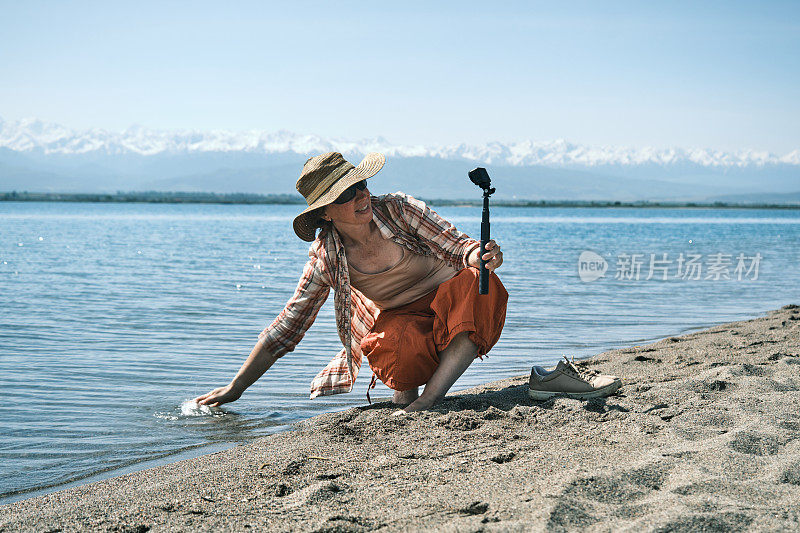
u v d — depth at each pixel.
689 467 2.58
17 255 20.69
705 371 4.66
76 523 2.40
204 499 2.59
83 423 4.27
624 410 3.65
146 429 4.13
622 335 7.72
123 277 14.54
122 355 6.50
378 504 2.44
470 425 3.46
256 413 4.49
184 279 14.28
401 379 3.76
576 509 2.22
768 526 2.05
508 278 14.56
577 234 43.25
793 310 9.45
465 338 3.67
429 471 2.78
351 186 3.40
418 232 3.70
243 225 53.75
